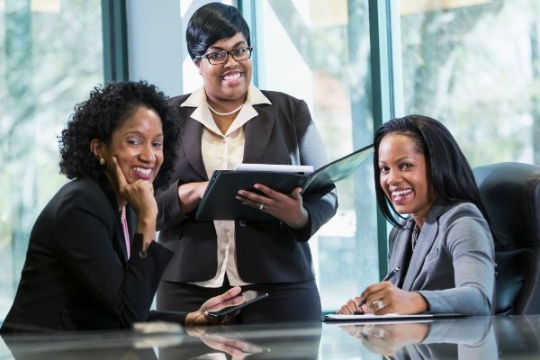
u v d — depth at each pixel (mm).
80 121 2371
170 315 2404
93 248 2197
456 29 4703
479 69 4621
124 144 2373
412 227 2752
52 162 5273
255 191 2865
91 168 2361
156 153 2424
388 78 4988
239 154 3168
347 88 5117
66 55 5340
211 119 3207
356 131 5086
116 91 2396
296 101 3266
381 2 4965
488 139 4605
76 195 2227
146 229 2318
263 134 3162
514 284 2594
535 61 4402
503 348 1305
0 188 5195
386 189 2693
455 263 2416
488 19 4574
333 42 5184
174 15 5234
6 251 5188
